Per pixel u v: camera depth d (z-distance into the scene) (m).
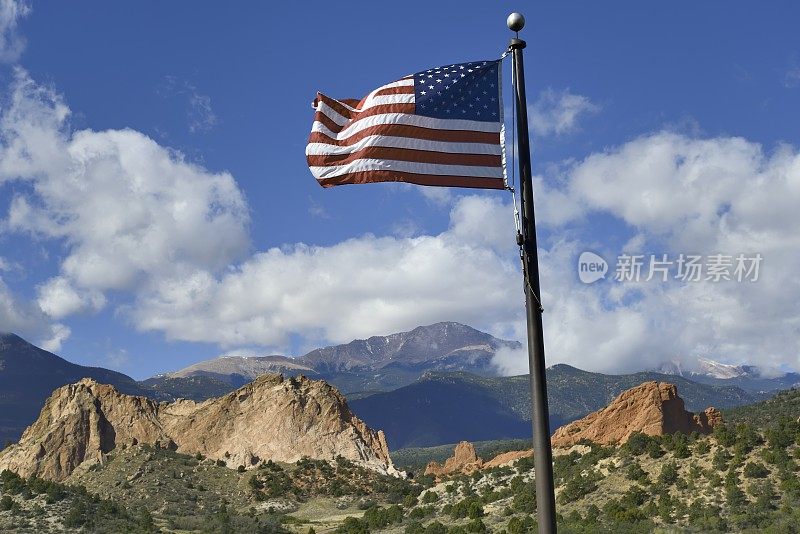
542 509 17.94
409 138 23.25
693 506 104.69
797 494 100.25
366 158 23.31
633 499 113.94
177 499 185.62
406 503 158.75
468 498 142.50
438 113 23.34
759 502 100.00
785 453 112.19
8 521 147.88
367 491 195.75
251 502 188.88
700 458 120.44
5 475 175.25
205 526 155.25
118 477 196.88
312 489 196.25
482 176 23.05
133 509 173.62
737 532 93.06
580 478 129.12
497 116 23.38
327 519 168.25
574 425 173.25
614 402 167.25
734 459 114.25
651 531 98.62
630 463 128.75
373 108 23.75
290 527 159.62
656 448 128.75
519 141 20.06
